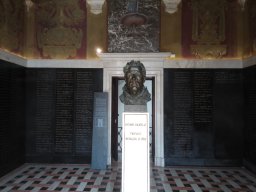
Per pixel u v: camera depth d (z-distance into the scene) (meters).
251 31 6.40
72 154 6.96
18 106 6.59
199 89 6.93
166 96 6.97
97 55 7.06
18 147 6.58
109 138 6.89
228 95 6.89
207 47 6.99
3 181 5.40
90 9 7.12
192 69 6.96
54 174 5.96
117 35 7.07
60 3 7.13
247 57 6.56
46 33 7.12
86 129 6.98
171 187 5.13
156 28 7.04
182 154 6.88
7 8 6.05
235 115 6.86
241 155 6.81
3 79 5.82
